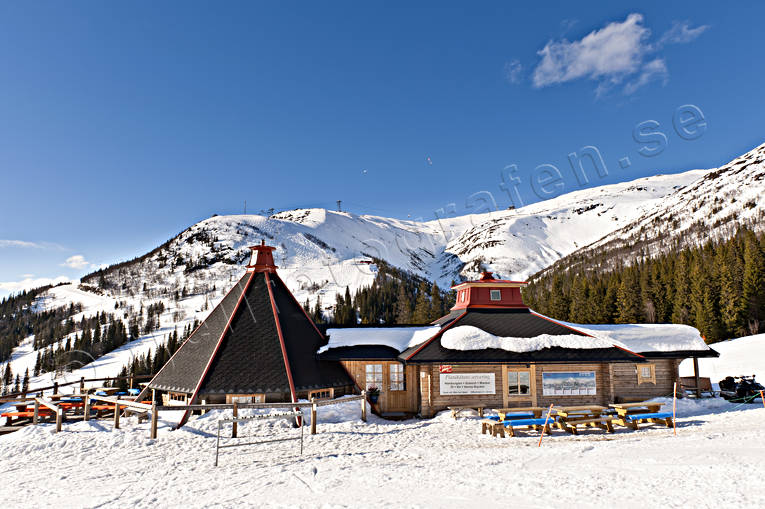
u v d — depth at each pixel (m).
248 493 9.13
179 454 13.39
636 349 22.23
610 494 7.45
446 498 7.82
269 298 22.56
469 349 20.36
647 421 17.69
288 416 15.62
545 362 19.84
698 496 7.00
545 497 7.53
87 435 15.30
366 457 12.46
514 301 24.12
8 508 9.16
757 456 9.44
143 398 21.16
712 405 21.06
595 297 89.88
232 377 18.80
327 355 21.28
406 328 25.56
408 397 21.44
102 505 9.02
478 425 17.61
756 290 68.38
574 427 15.77
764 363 39.31
